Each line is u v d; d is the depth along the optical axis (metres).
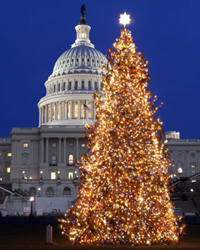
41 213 87.00
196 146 146.00
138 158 24.38
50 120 162.00
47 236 25.50
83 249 22.00
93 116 156.88
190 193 75.00
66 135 136.88
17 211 92.19
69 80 166.50
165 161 25.45
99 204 24.48
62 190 112.56
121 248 22.16
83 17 187.50
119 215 24.02
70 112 157.50
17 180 112.06
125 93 25.39
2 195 96.50
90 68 168.25
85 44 182.12
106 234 24.23
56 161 137.38
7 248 22.97
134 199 24.08
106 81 26.09
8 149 151.75
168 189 25.23
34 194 106.31
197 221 49.84
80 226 24.97
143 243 24.06
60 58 176.88
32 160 138.00
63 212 91.56
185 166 144.62
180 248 22.20
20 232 36.28
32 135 139.12
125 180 24.14
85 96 157.00
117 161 24.42
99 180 24.70
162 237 24.38
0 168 150.25
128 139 24.70
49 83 173.12
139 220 23.95
